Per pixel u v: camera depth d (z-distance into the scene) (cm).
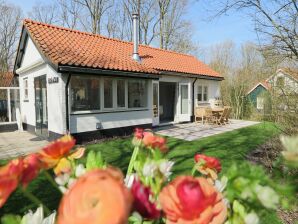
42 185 432
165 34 2550
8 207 373
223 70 2598
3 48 2559
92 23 2456
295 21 698
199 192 60
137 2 2530
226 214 63
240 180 64
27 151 839
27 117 1277
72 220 51
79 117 931
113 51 1259
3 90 1414
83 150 91
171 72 1364
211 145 889
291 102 571
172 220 61
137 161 90
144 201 75
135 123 1132
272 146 600
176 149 825
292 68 644
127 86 1099
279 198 60
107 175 56
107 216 49
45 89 1028
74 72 866
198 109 1543
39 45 946
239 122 1625
